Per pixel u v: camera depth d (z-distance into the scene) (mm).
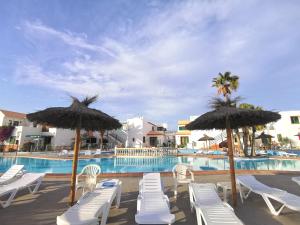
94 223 3154
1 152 26781
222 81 22297
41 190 6922
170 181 8516
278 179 9000
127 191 6844
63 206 5250
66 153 24312
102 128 6539
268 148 28062
